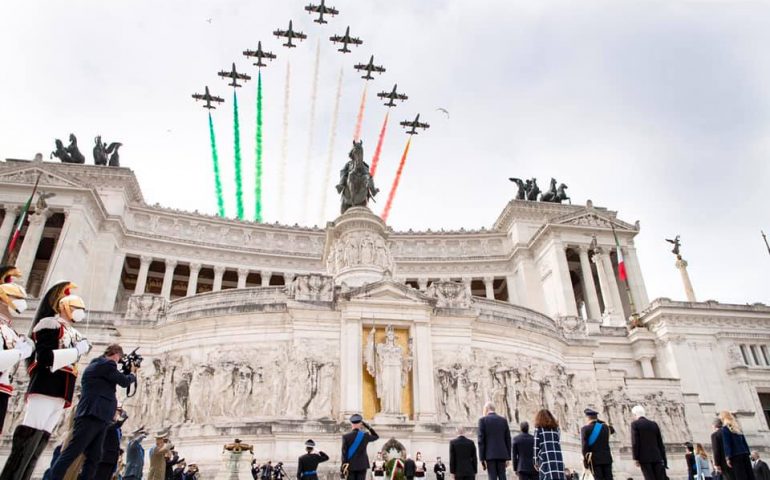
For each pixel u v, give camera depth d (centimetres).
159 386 2891
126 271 8512
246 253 8506
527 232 8712
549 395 3166
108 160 8594
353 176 4422
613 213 8919
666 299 6025
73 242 6606
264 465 2233
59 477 811
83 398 882
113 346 975
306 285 2989
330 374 2752
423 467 2245
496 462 1356
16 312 776
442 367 2898
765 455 4412
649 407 3969
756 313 6088
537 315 3462
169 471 1712
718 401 5566
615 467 3203
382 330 2888
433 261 8850
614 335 5878
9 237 6600
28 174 6862
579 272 8875
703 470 1817
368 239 3988
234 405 2709
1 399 709
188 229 8381
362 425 1415
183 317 2969
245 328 2906
